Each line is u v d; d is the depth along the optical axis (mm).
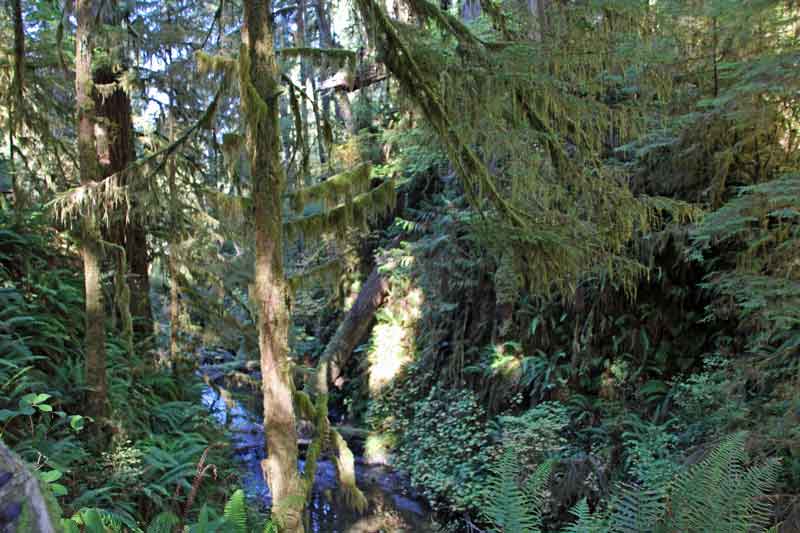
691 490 1660
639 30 3480
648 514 1689
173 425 5211
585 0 3230
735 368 4609
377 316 9656
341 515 6699
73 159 5387
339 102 10492
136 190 3957
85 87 3982
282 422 3174
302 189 3473
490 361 7793
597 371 6789
